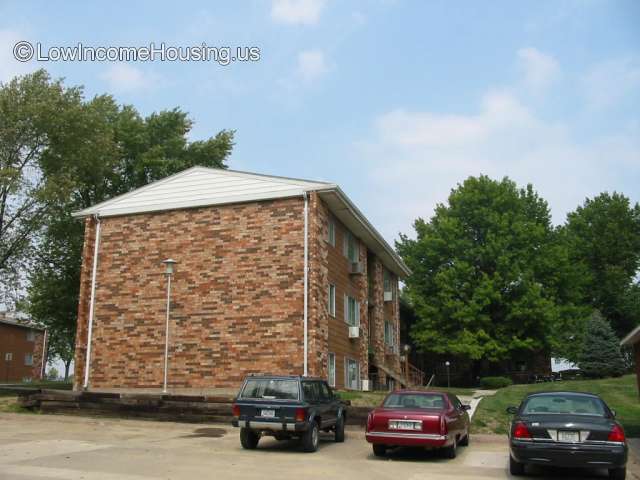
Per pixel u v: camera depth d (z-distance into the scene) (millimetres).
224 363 22938
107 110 39156
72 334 39812
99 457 11938
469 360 46500
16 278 32656
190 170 25297
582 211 56406
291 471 10766
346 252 27641
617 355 39438
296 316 22422
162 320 24281
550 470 11602
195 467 10969
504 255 43406
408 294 46219
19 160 31578
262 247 23453
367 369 29141
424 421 12359
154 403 19547
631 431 16906
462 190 47781
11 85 31109
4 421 18734
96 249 25953
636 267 53125
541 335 43125
